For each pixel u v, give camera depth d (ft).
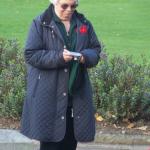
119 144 45.21
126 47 80.38
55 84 31.96
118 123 46.62
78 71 32.12
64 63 31.63
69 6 31.89
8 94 47.62
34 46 32.07
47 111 31.91
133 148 44.75
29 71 32.65
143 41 85.51
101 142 45.16
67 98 32.09
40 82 32.04
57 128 32.01
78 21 32.65
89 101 32.65
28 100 32.53
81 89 32.37
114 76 47.39
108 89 47.21
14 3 119.75
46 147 32.86
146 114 47.21
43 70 32.04
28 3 120.06
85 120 32.42
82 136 32.37
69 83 32.07
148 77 48.19
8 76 48.55
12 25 95.96
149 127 46.34
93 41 33.17
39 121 31.91
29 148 44.42
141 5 117.70
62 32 32.27
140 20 103.04
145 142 45.27
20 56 50.44
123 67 48.52
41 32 32.19
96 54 32.73
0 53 53.01
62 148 33.63
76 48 32.35
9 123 47.11
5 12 109.29
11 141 44.75
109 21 101.96
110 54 74.59
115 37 88.38
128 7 115.96
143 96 46.50
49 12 32.42
